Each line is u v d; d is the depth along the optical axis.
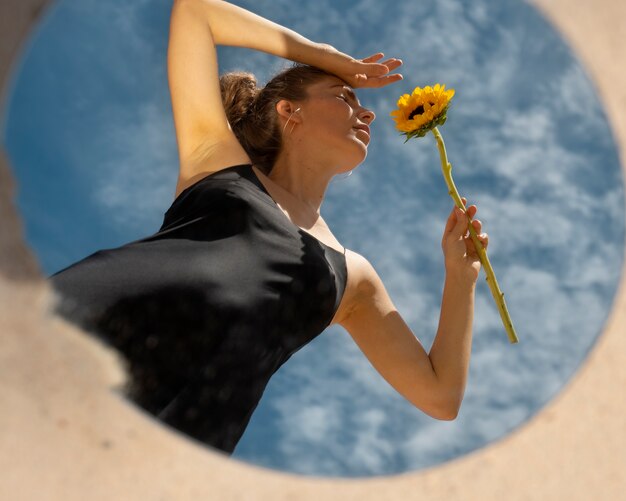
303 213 1.90
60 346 1.32
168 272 1.67
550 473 1.41
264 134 1.98
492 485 1.39
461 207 1.87
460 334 1.87
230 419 1.66
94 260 1.68
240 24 1.91
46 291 1.33
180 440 1.32
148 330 1.63
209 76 1.89
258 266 1.72
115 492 1.27
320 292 1.78
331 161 1.96
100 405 1.31
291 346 1.76
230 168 1.85
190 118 1.89
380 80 1.99
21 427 1.27
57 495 1.26
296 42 1.95
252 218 1.76
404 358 1.90
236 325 1.67
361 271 1.93
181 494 1.29
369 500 1.34
